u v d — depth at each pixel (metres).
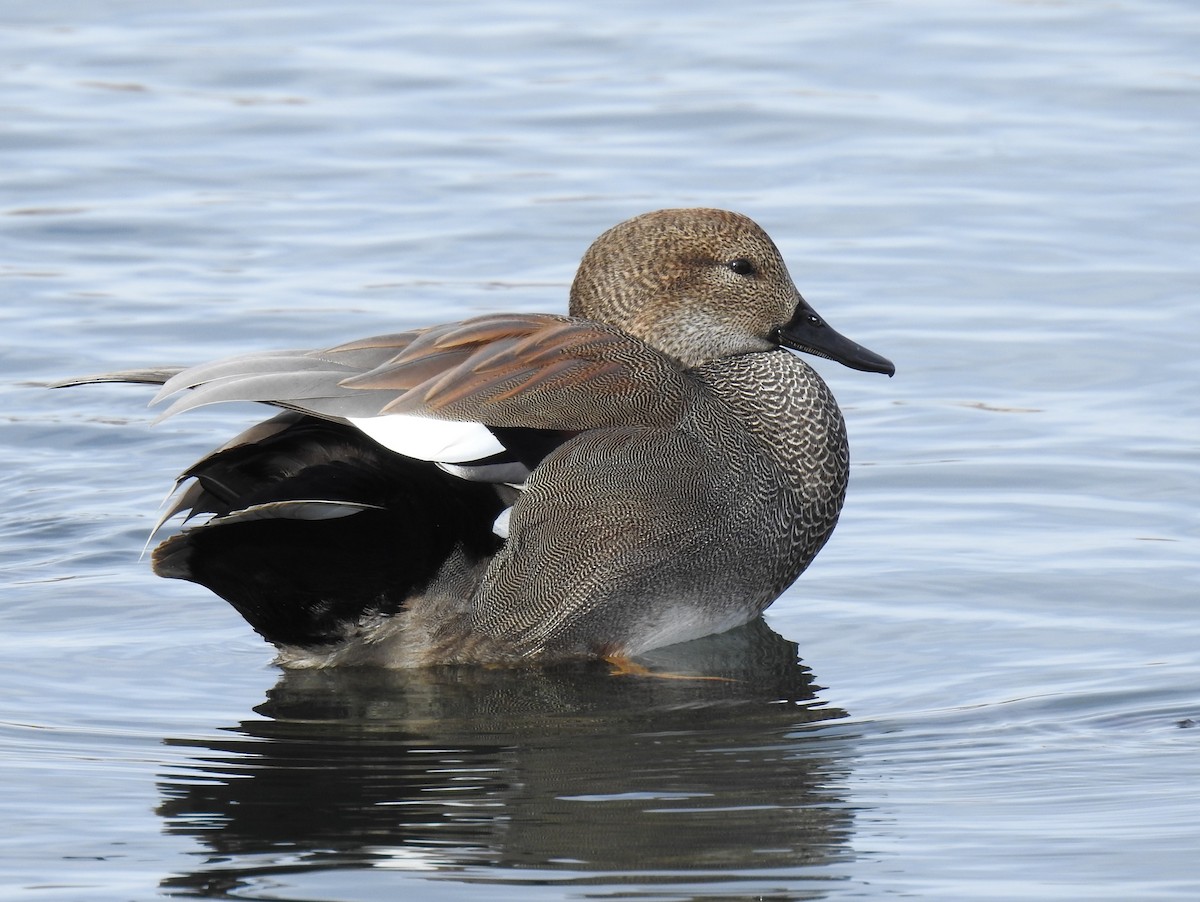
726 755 8.95
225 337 15.10
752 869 7.69
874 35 23.31
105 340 15.06
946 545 11.81
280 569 9.82
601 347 10.68
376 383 9.93
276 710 9.63
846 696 9.74
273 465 9.99
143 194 18.31
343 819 8.16
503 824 8.11
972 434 13.50
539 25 23.89
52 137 19.73
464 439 9.91
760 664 10.34
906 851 7.88
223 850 7.84
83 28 23.66
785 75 21.80
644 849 7.88
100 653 10.42
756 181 18.56
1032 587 11.12
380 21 24.05
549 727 9.38
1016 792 8.45
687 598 10.63
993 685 9.77
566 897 7.44
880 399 14.22
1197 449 13.02
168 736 9.22
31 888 7.50
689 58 22.50
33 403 14.20
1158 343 14.95
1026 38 23.09
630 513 10.31
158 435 13.86
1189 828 8.04
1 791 8.45
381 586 10.03
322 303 15.70
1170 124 19.98
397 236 17.22
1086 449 13.12
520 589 10.26
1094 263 16.58
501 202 17.97
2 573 11.56
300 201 18.14
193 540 9.65
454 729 9.37
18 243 17.08
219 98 21.11
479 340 10.46
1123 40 22.92
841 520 12.30
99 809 8.27
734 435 10.98
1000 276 16.38
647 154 19.34
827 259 16.72
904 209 17.84
